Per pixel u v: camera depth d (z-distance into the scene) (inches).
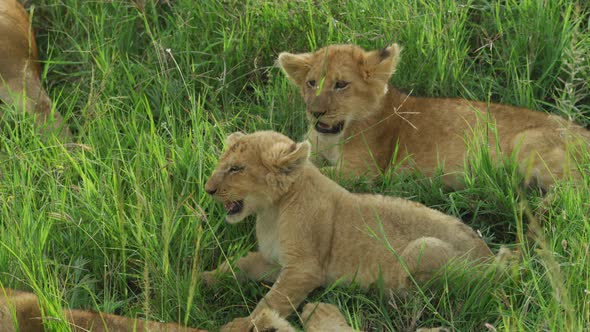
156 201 389.7
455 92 482.3
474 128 432.8
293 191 367.2
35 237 364.5
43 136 445.7
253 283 378.9
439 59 482.6
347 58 435.2
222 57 504.1
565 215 368.2
